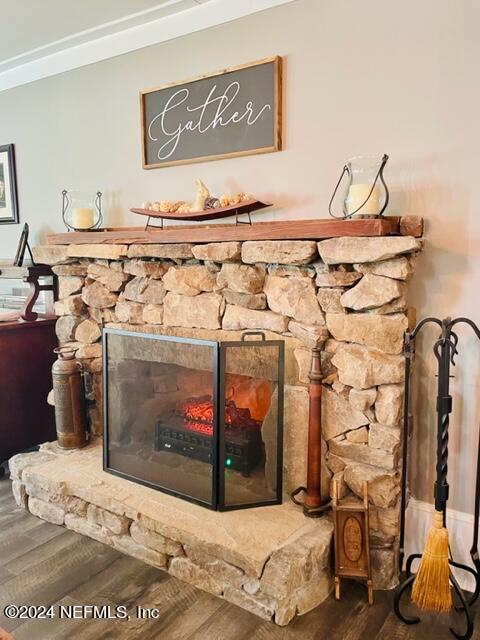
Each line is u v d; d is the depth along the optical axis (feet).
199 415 7.27
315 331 6.45
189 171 8.36
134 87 8.88
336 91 6.79
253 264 6.98
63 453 8.68
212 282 7.41
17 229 11.35
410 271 5.97
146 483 7.42
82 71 9.57
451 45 5.97
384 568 6.23
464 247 6.13
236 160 7.79
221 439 6.64
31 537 7.37
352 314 6.27
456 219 6.14
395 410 6.01
